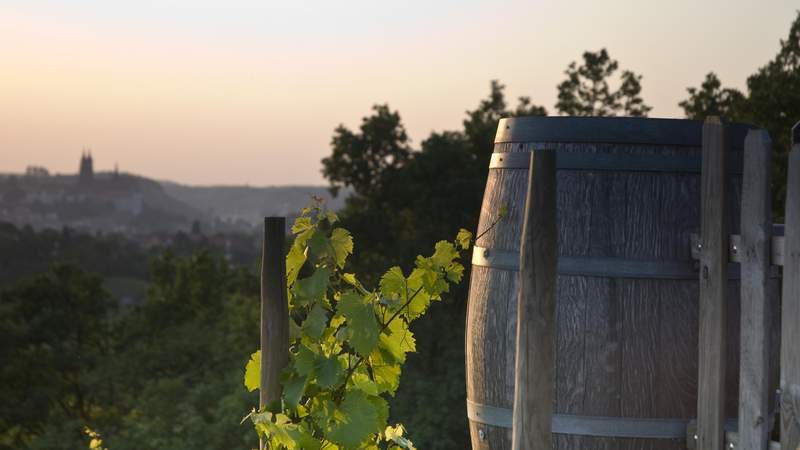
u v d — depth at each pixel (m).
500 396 4.57
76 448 25.81
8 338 44.09
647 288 4.36
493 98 34.69
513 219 4.57
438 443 21.16
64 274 47.75
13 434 41.22
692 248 4.36
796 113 19.38
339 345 3.61
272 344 3.48
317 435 3.57
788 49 20.14
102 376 32.66
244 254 182.12
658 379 4.34
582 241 4.41
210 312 42.88
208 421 23.72
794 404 3.77
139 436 22.41
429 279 3.65
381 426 3.68
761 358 3.98
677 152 4.43
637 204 4.40
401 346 3.69
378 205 34.81
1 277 151.38
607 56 30.36
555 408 4.41
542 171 3.71
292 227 3.61
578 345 4.38
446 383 23.64
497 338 4.57
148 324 45.56
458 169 32.53
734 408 4.24
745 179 4.02
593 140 4.45
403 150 35.44
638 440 4.34
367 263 31.48
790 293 3.80
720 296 4.16
